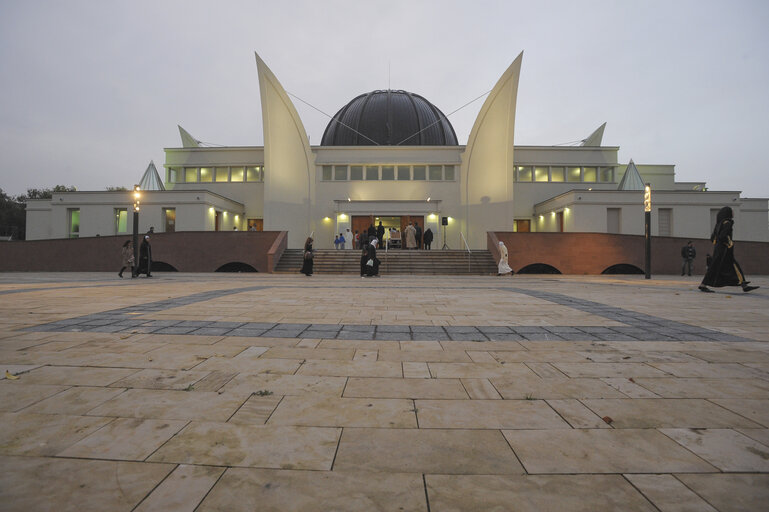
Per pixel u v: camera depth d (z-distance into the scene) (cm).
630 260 2325
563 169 3359
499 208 2989
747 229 3050
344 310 672
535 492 163
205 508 151
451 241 3119
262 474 174
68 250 2380
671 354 391
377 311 664
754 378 316
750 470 180
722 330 509
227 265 2427
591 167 3366
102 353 378
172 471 176
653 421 234
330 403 259
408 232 2550
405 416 240
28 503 152
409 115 3647
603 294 968
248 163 3334
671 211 2856
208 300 791
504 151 2967
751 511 150
